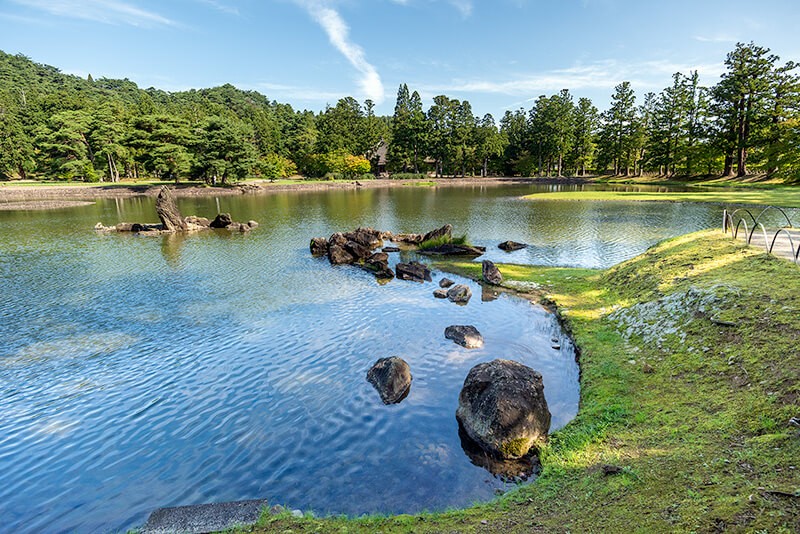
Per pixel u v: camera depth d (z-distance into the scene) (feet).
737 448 21.54
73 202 212.64
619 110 307.17
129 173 331.57
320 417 33.65
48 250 101.30
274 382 39.68
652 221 125.39
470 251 92.63
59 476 28.58
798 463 18.84
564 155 351.25
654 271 54.44
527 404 28.81
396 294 65.77
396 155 384.68
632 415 28.91
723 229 61.16
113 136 294.66
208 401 36.94
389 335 49.39
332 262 87.61
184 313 58.90
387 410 34.14
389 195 242.78
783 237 56.39
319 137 382.42
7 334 52.60
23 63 594.65
